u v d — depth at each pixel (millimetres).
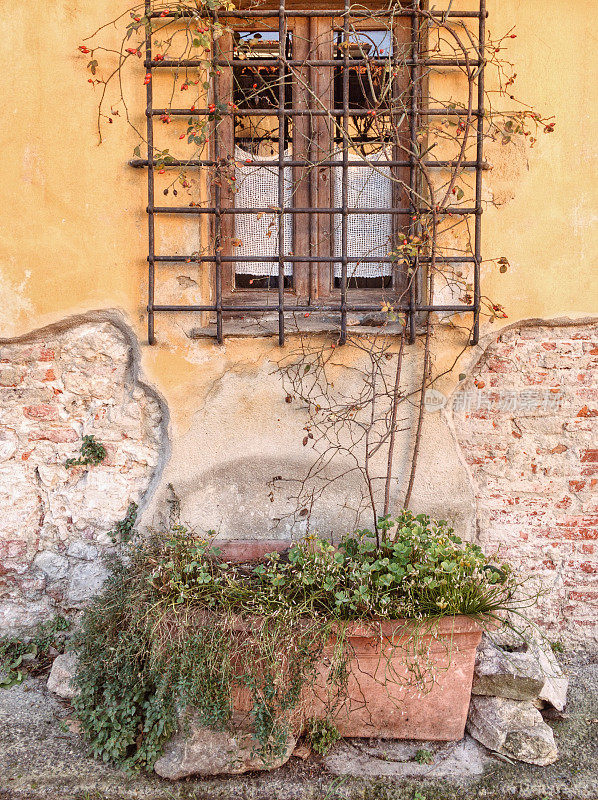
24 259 3273
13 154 3209
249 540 3316
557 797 2582
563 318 3273
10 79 3172
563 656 3502
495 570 2879
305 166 3174
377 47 3277
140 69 3152
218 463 3330
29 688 3211
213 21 3023
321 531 3346
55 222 3244
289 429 3314
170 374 3293
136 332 3283
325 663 2727
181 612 2736
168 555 2988
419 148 3145
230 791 2592
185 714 2693
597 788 2613
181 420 3316
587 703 3129
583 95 3158
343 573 2889
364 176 3369
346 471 3322
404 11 2996
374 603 2662
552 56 3135
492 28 3115
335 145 3363
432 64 3027
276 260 3156
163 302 3250
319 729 2812
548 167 3188
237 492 3344
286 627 2637
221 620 2689
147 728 2762
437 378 3271
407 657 2652
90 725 2812
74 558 3508
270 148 3418
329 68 3320
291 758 2756
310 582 2738
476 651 2924
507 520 3508
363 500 3332
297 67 3307
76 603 3510
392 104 3131
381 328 3248
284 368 3270
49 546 3516
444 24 3047
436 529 2994
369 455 3141
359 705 2803
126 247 3248
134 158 3188
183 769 2623
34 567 3512
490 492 3492
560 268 3240
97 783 2621
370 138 3330
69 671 3158
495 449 3459
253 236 3428
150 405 3410
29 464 3480
